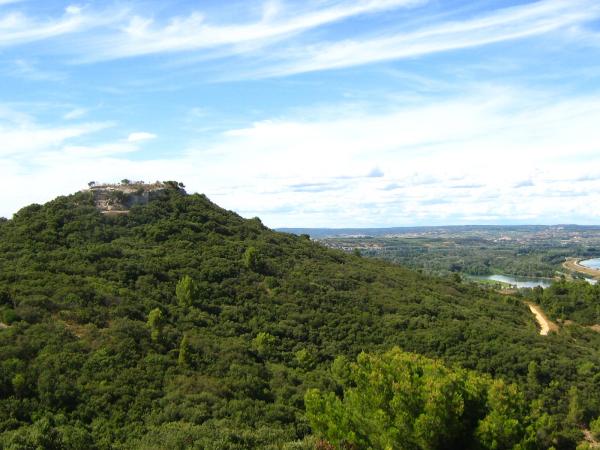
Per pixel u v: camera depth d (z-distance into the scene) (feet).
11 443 70.03
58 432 75.51
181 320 142.61
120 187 252.01
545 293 324.19
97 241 194.08
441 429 59.72
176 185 280.92
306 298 188.96
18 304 117.29
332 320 176.96
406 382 64.44
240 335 148.05
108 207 229.66
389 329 181.27
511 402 62.85
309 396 75.46
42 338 103.04
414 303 217.36
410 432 61.67
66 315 117.60
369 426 66.90
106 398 90.58
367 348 162.91
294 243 278.87
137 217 225.97
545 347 192.85
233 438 81.25
